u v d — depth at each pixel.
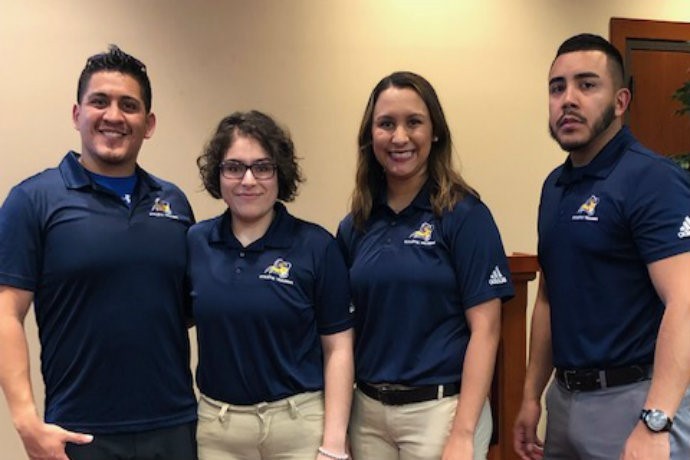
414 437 1.55
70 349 1.53
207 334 1.55
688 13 3.35
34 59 2.54
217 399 1.56
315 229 1.63
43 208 1.54
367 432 1.63
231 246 1.58
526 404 1.84
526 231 3.20
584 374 1.56
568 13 3.17
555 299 1.64
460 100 3.06
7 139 2.53
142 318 1.55
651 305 1.50
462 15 3.03
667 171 1.46
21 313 1.51
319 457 1.53
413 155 1.59
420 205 1.60
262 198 1.55
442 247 1.56
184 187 2.73
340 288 1.61
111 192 1.58
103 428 1.52
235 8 2.75
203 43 2.71
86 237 1.53
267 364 1.53
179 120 2.71
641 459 1.37
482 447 1.55
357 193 1.70
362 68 2.91
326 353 1.62
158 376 1.57
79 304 1.52
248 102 2.78
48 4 2.54
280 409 1.53
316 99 2.86
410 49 2.97
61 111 2.58
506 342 2.02
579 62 1.57
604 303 1.54
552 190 1.71
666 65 3.33
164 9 2.66
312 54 2.85
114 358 1.53
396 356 1.55
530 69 3.14
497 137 3.12
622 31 3.24
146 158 2.68
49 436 1.45
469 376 1.50
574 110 1.57
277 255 1.56
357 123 2.92
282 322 1.53
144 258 1.56
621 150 1.56
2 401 2.51
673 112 3.35
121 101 1.59
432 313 1.55
